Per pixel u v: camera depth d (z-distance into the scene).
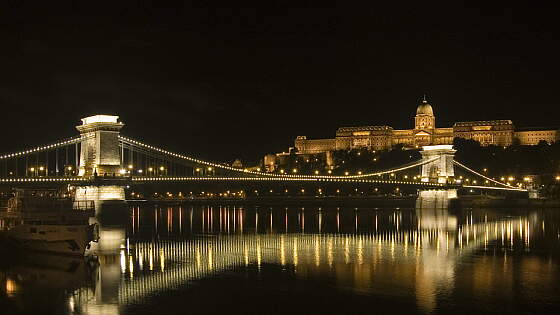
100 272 84.00
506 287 75.25
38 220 97.12
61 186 149.25
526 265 90.00
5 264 88.19
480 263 91.88
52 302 68.88
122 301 69.38
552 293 72.19
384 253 102.31
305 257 97.62
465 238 124.88
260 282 78.31
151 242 118.44
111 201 143.25
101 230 136.50
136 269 86.69
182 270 86.06
